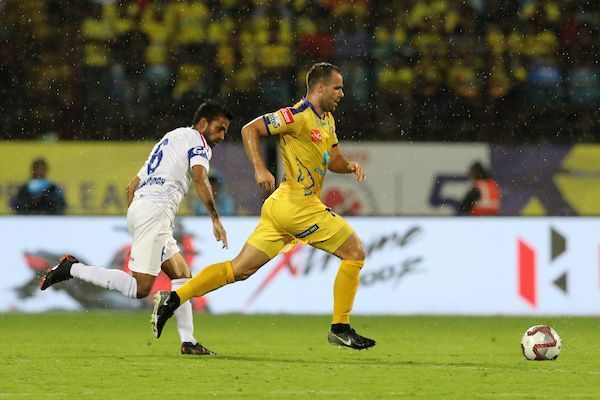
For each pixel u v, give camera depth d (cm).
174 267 2503
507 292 4391
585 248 4391
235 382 1938
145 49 5497
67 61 5344
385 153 4653
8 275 4278
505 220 4412
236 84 5438
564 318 4247
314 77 2427
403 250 4388
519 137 5212
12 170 4531
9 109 5166
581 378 2061
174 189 2453
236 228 4350
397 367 2267
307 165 2419
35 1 5422
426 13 5634
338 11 5662
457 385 1925
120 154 4597
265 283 4334
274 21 5656
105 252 4322
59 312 4284
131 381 1950
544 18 5656
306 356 2564
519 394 1795
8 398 1714
